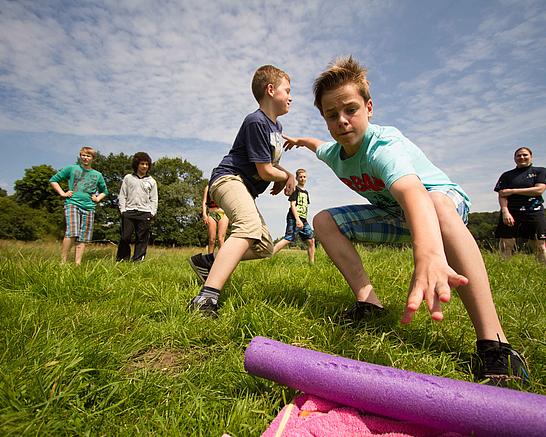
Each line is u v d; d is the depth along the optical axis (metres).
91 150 5.94
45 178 56.78
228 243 2.61
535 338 2.07
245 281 3.35
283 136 3.32
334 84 2.14
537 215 6.22
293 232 6.55
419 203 1.46
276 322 2.17
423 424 1.11
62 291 2.71
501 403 1.02
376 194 2.42
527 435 0.97
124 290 2.85
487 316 1.72
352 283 2.47
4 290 2.76
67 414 1.28
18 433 1.15
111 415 1.31
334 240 2.52
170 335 2.06
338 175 2.65
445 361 1.76
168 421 1.28
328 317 2.28
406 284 3.31
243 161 2.84
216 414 1.34
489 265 4.32
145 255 6.66
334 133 2.24
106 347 1.75
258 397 1.44
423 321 2.30
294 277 3.43
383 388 1.14
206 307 2.41
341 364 1.25
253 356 1.37
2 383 1.31
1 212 50.47
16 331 1.78
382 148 2.00
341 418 1.17
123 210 6.48
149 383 1.48
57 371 1.43
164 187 57.25
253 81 2.94
